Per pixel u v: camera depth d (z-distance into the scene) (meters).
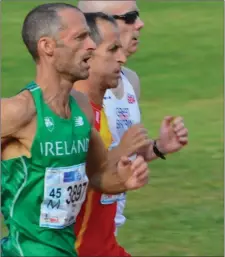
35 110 12.68
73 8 13.04
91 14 14.90
